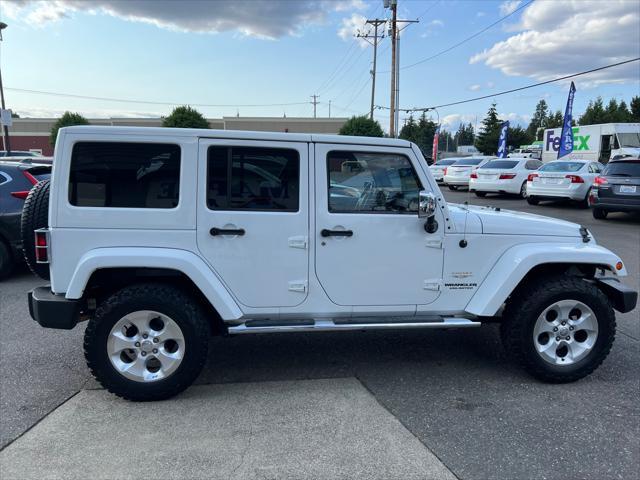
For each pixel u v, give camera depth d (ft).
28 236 11.96
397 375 13.03
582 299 12.26
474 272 12.53
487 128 281.54
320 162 11.71
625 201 37.99
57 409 11.10
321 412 11.03
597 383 12.59
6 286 21.70
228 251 11.48
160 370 11.43
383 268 12.14
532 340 12.26
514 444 9.79
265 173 11.56
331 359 14.08
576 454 9.47
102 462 9.14
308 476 8.77
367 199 12.07
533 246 12.62
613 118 203.82
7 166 22.50
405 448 9.64
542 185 49.42
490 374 13.12
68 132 10.88
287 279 11.81
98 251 10.99
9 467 8.97
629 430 10.34
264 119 192.24
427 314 12.63
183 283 12.08
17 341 15.25
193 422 10.55
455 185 73.56
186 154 11.20
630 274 23.47
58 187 10.91
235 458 9.29
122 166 11.11
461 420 10.71
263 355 14.35
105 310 10.99
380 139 11.93
